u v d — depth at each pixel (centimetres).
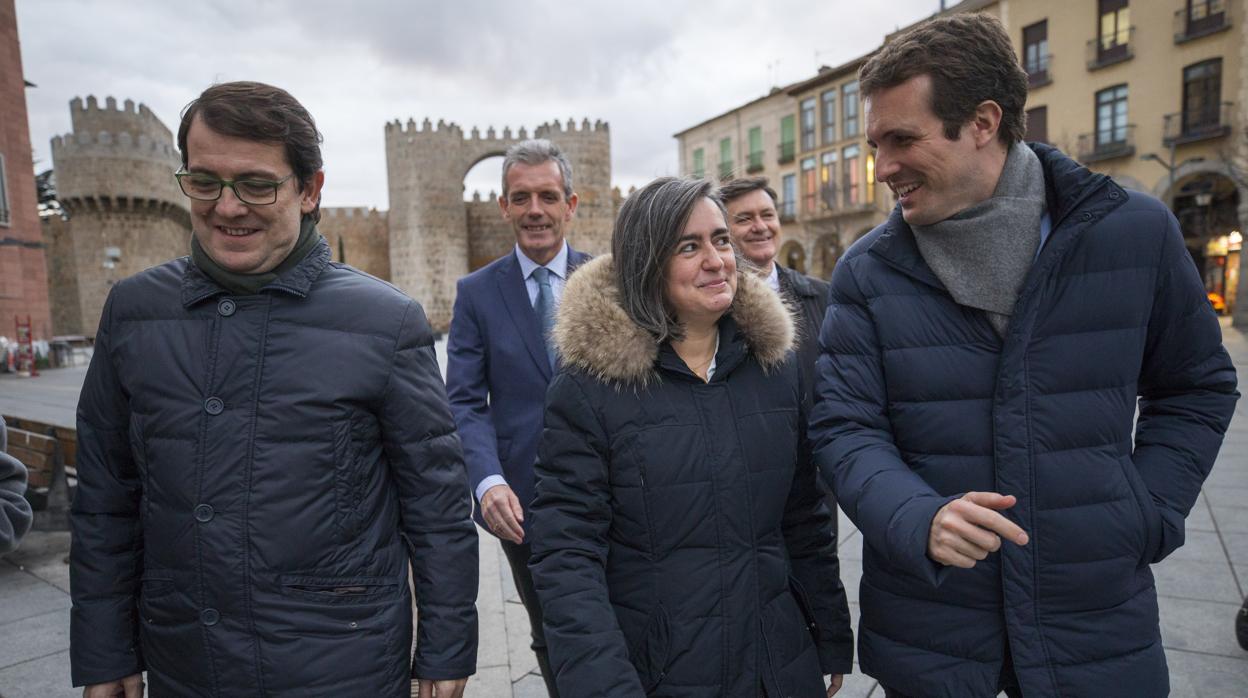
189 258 153
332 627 141
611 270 162
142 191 3494
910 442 148
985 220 136
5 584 377
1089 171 137
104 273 3459
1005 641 141
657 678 149
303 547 139
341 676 141
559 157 261
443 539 155
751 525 155
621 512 155
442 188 4153
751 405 160
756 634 153
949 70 129
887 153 140
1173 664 265
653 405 153
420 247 4138
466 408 248
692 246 149
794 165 3394
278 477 138
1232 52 1972
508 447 248
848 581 360
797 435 171
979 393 142
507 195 257
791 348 168
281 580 138
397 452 153
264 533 137
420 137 4116
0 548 158
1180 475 143
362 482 148
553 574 149
